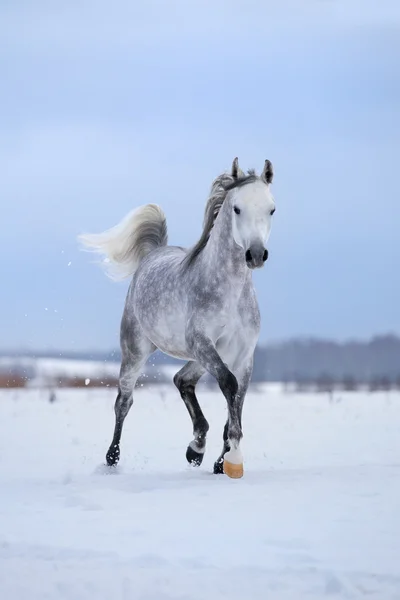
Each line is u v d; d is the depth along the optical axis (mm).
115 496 9906
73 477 11836
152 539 7465
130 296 14211
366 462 13984
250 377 12250
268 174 11914
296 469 12125
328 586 5836
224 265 11828
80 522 8297
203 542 7320
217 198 12242
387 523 7949
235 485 10562
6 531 7922
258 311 12219
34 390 42531
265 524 8023
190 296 12172
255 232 11250
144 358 14258
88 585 5980
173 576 6191
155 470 13484
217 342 12078
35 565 6590
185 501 9406
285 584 5957
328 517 8281
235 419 11625
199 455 13375
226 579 6117
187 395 13602
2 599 5723
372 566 6422
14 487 10867
